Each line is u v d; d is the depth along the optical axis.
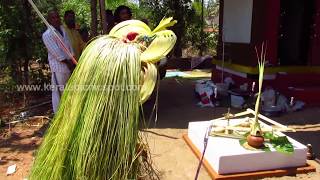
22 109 6.89
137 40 2.23
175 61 12.09
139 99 2.09
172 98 7.81
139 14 13.38
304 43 7.91
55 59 5.67
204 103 7.18
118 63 2.07
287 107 6.76
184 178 4.09
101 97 2.05
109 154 2.06
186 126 5.86
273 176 4.08
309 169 4.20
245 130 4.54
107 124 2.04
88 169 2.05
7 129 5.79
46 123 6.04
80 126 2.12
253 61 7.43
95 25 6.69
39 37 7.62
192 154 4.72
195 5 13.91
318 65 7.74
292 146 4.19
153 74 2.10
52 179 2.19
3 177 4.16
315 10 7.57
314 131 5.67
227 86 7.69
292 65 7.70
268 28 7.35
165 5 13.06
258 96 4.20
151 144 5.05
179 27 12.97
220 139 4.43
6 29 7.13
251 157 4.04
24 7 7.33
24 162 4.53
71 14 6.46
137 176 2.21
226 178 3.95
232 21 8.27
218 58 8.98
